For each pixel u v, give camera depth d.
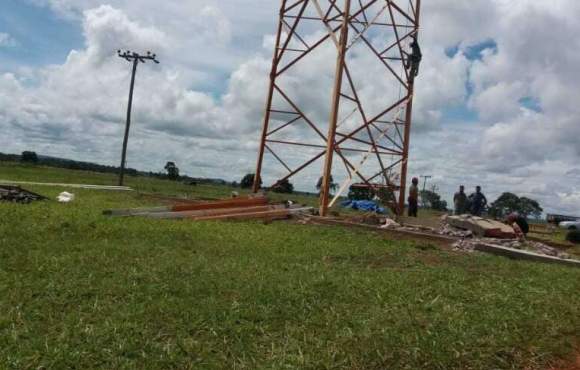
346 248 11.44
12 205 14.52
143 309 5.56
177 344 4.76
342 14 20.25
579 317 6.67
